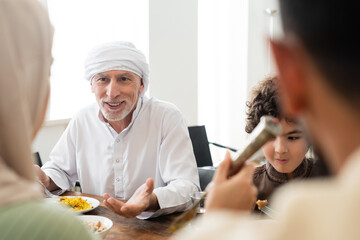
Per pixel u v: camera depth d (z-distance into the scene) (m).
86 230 0.55
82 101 3.27
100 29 3.31
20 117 0.53
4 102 0.52
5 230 0.48
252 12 5.23
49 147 3.05
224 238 0.31
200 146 3.16
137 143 2.04
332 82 0.29
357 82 0.28
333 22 0.28
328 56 0.29
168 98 3.95
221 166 0.63
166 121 2.05
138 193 1.52
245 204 0.59
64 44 3.09
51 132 3.05
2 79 0.52
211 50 4.71
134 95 1.96
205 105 4.70
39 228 0.49
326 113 0.30
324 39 0.29
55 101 3.09
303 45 0.30
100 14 3.30
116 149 2.04
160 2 3.70
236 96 5.18
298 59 0.31
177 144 2.01
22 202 0.50
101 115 2.07
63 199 1.64
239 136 5.30
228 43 4.97
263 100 1.50
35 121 0.60
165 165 2.00
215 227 0.33
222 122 5.01
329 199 0.26
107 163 2.06
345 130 0.29
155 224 1.48
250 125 1.58
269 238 0.28
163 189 1.63
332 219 0.25
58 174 2.06
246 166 0.64
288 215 0.27
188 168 1.94
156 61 3.74
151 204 1.55
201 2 4.49
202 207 1.38
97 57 1.92
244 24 5.16
